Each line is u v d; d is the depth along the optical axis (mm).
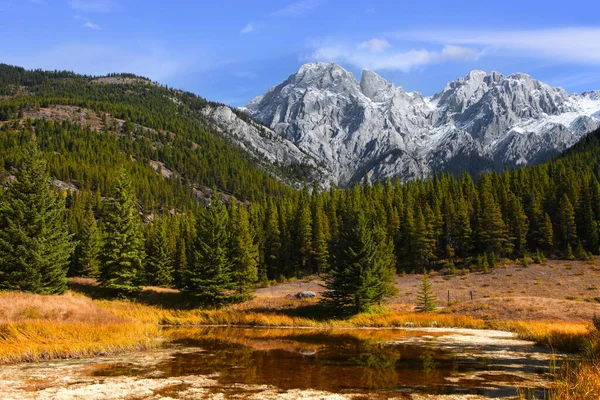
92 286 53875
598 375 11383
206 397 11922
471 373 15430
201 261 52594
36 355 18297
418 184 129000
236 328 36219
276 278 94750
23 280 39875
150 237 91375
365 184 141750
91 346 20359
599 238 90250
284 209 108750
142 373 15391
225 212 56562
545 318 36031
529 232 99688
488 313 39531
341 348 22656
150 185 183500
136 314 40594
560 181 110875
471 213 105750
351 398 11836
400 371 15867
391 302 57562
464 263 92250
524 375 15031
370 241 44031
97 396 11938
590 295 58344
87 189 157500
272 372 15664
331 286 44469
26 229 41625
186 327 36812
